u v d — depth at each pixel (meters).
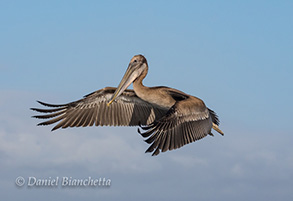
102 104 15.84
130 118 16.11
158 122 12.75
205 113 14.14
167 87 15.51
